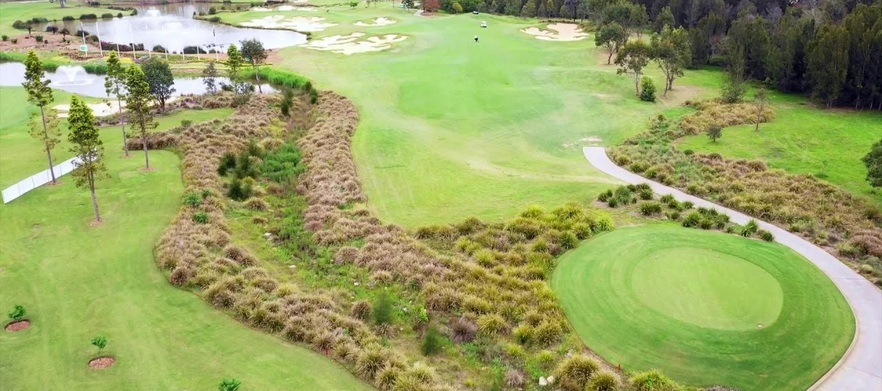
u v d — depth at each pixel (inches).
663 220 1530.5
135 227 1444.4
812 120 2549.2
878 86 2706.7
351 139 2197.3
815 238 1419.8
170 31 4955.7
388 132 2252.7
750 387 907.4
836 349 986.7
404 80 3036.4
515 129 2383.1
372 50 3818.9
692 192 1737.2
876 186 1675.7
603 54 3705.7
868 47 2672.2
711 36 3806.6
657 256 1290.6
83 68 3499.0
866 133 2357.3
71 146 2063.2
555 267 1283.2
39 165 1870.1
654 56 2974.9
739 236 1411.2
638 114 2586.1
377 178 1859.0
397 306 1159.0
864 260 1310.3
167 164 1884.8
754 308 1088.2
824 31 2952.8
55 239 1379.2
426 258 1333.7
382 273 1254.3
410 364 967.0
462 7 5556.1
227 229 1467.8
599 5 4286.4
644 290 1152.2
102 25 5290.4
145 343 989.8
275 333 1035.9
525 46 3922.2
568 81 3075.8
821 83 2787.9
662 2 4576.8
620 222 1518.2
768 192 1724.9
